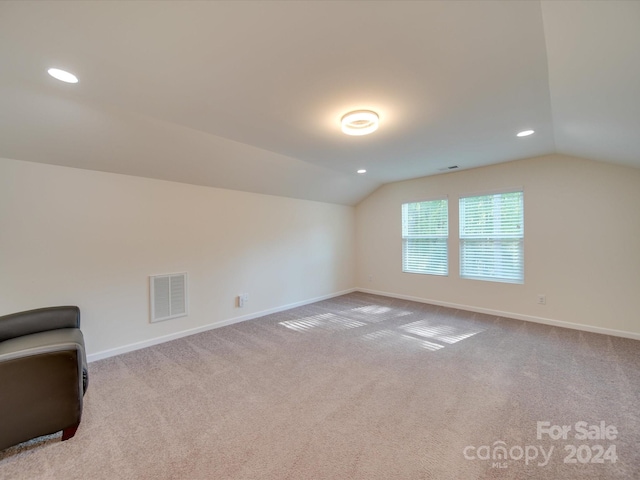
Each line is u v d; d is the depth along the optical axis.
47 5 1.16
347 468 1.50
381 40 1.44
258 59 1.58
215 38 1.40
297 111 2.25
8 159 2.43
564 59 1.52
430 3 1.19
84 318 2.80
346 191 5.23
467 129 2.70
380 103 2.14
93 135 2.42
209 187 3.75
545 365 2.60
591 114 2.08
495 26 1.33
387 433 1.76
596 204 3.39
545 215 3.72
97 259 2.88
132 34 1.35
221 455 1.59
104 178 2.92
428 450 1.61
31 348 1.64
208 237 3.74
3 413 1.55
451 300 4.66
